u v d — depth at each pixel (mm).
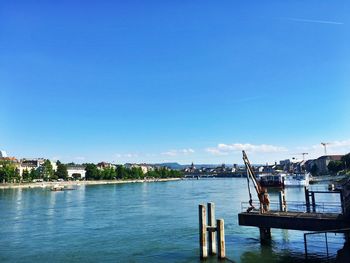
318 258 40281
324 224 38000
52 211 89875
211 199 119312
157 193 161250
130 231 60438
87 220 73688
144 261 41812
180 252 45219
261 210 44469
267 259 40531
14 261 42938
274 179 157250
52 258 44031
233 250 44594
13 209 94812
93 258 43750
